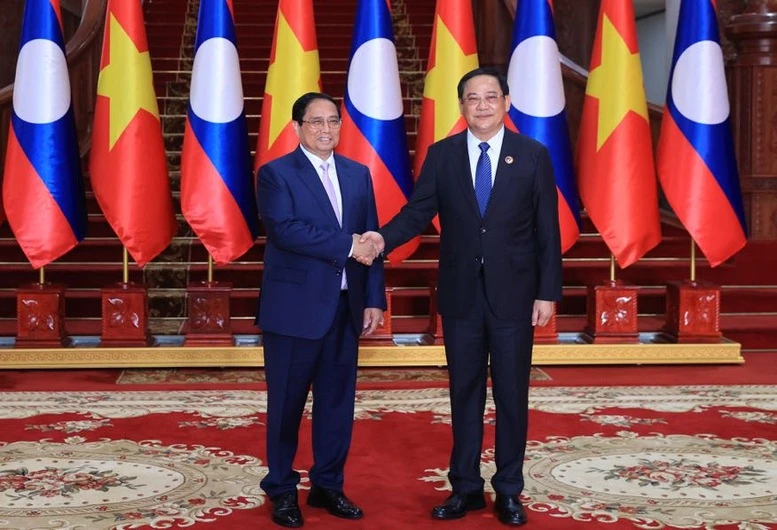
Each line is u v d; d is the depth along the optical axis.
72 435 5.83
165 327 8.62
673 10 12.88
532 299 4.44
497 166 4.40
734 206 7.61
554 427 6.02
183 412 6.39
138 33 7.51
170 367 7.71
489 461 5.36
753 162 9.85
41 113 7.35
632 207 7.59
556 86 7.58
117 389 7.06
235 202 7.49
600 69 7.67
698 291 7.89
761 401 6.68
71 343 7.89
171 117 11.60
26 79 7.37
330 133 4.41
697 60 7.57
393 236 4.49
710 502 4.70
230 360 7.68
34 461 5.31
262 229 9.65
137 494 4.80
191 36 13.51
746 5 10.20
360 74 7.53
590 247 9.55
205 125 7.47
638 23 17.16
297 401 4.45
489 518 4.48
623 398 6.76
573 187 7.63
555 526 4.39
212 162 7.46
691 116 7.57
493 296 4.38
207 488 4.89
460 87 4.41
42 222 7.35
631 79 7.60
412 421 6.18
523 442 4.46
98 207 9.88
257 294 8.86
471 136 4.48
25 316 7.68
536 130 7.54
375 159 7.49
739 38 9.98
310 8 7.61
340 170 4.55
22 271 8.96
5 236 9.54
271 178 4.42
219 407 6.53
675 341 7.93
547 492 4.84
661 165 7.66
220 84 7.48
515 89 7.59
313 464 5.04
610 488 4.90
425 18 14.07
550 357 7.75
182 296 9.02
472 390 4.50
